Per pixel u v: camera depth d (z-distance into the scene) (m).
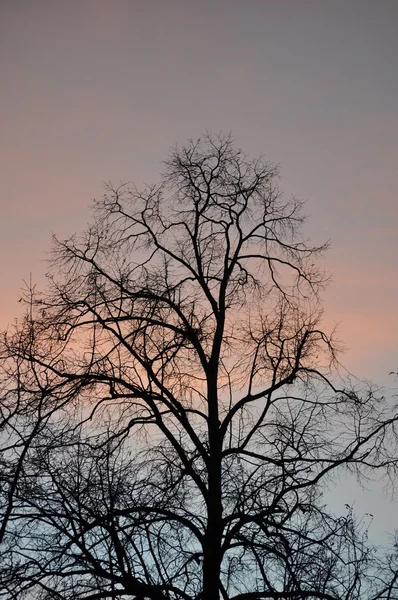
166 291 24.91
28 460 20.41
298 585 20.47
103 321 23.80
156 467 22.64
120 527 20.31
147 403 23.34
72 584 20.27
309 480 22.89
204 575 21.41
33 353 22.75
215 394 24.08
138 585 20.23
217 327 24.97
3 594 19.19
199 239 26.17
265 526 21.69
